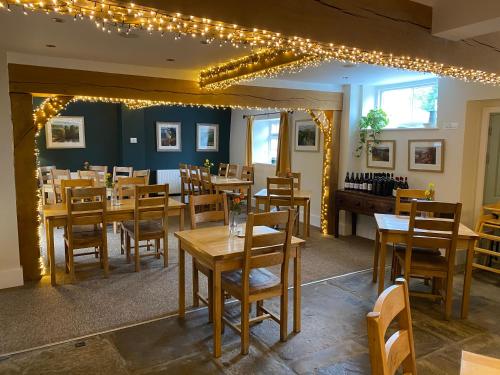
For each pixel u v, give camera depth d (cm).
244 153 952
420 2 288
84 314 335
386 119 563
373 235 602
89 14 216
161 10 204
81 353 275
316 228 681
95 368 257
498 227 440
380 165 584
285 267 286
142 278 421
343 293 387
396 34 281
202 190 739
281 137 768
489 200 494
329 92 595
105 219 418
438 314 346
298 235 619
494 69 343
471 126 474
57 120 817
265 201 571
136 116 866
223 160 1015
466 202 489
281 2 236
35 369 255
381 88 600
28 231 411
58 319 325
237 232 323
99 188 409
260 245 271
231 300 369
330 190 621
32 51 397
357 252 530
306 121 718
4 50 377
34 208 412
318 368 260
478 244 479
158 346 285
